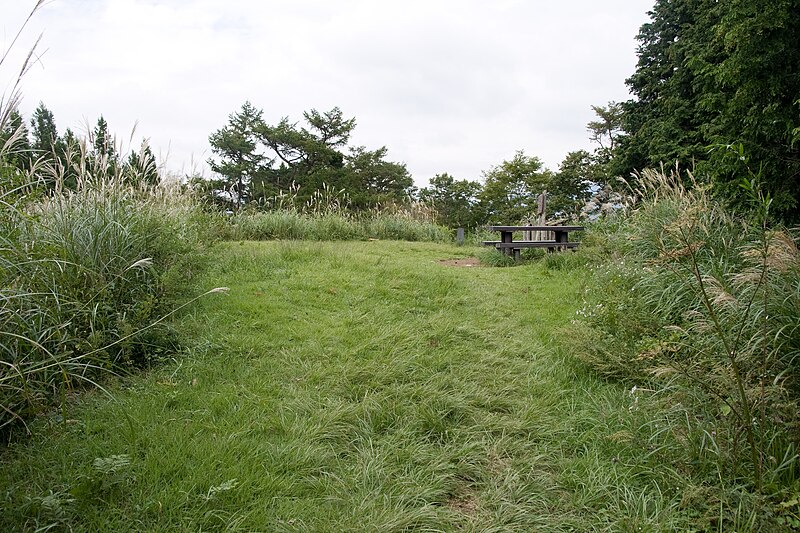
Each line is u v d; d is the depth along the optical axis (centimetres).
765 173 514
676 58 1432
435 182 3177
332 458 267
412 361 396
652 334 410
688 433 260
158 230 492
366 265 710
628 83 1883
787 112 488
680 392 282
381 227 1412
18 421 266
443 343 443
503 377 379
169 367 363
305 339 434
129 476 228
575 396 349
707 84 584
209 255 670
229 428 281
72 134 489
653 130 1577
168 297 436
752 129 511
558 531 216
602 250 730
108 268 386
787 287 293
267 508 221
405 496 235
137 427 273
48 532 193
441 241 1439
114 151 528
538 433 298
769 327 271
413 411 317
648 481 248
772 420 247
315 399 328
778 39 480
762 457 233
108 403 299
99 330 338
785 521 208
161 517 206
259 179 2992
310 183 2955
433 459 269
